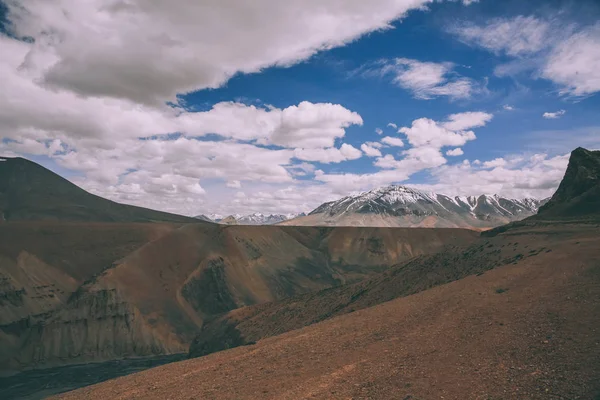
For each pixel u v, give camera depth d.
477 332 31.31
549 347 26.06
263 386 29.17
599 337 25.66
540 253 49.56
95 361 120.50
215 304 157.25
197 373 35.97
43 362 115.00
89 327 126.94
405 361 28.89
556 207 84.12
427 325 35.66
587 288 34.12
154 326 135.62
